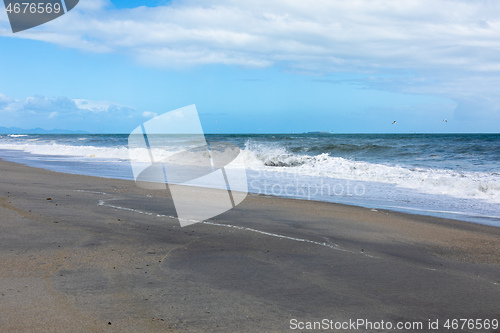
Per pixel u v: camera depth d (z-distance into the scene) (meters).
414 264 4.29
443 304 3.19
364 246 4.97
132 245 4.56
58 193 8.08
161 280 3.47
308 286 3.49
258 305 3.02
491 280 3.81
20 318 2.55
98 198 7.63
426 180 10.95
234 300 3.09
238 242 4.91
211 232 5.37
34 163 16.66
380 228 6.00
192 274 3.68
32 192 8.03
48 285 3.19
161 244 4.67
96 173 12.65
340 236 5.43
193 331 2.53
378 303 3.16
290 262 4.18
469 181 10.17
